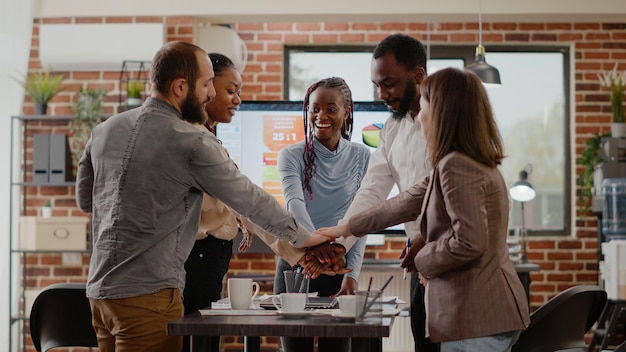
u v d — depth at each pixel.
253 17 6.64
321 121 3.74
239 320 2.58
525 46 7.39
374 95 7.42
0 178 6.47
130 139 2.79
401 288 6.88
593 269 7.16
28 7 6.52
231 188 2.80
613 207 6.73
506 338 2.65
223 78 3.46
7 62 6.48
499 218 2.66
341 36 7.32
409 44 3.38
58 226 6.41
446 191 2.62
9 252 6.46
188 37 6.59
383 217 3.19
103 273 2.75
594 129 7.25
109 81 6.69
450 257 2.59
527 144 7.43
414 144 3.42
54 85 6.55
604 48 7.25
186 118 2.91
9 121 6.51
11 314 6.43
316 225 3.84
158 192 2.75
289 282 2.90
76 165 6.59
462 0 6.51
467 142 2.68
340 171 3.82
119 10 6.61
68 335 3.37
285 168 3.82
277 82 7.30
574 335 3.50
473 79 2.74
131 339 2.71
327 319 2.62
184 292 3.23
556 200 7.40
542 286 7.18
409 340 6.98
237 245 5.98
